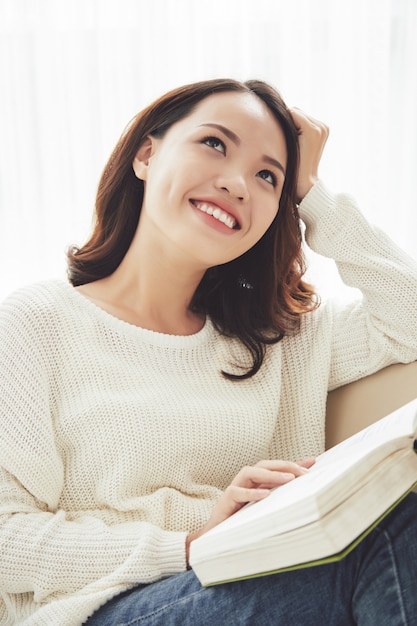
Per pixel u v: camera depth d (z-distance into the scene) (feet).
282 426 4.62
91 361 4.03
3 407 3.77
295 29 8.12
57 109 7.84
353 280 4.70
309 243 4.82
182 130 4.23
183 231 4.08
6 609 3.73
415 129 8.46
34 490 3.74
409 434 2.88
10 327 3.96
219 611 3.11
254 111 4.24
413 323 4.51
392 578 2.96
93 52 7.81
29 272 7.95
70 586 3.51
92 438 3.88
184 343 4.38
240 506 3.50
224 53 8.05
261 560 2.82
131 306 4.40
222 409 4.20
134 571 3.46
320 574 3.04
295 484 3.16
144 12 7.80
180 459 4.03
